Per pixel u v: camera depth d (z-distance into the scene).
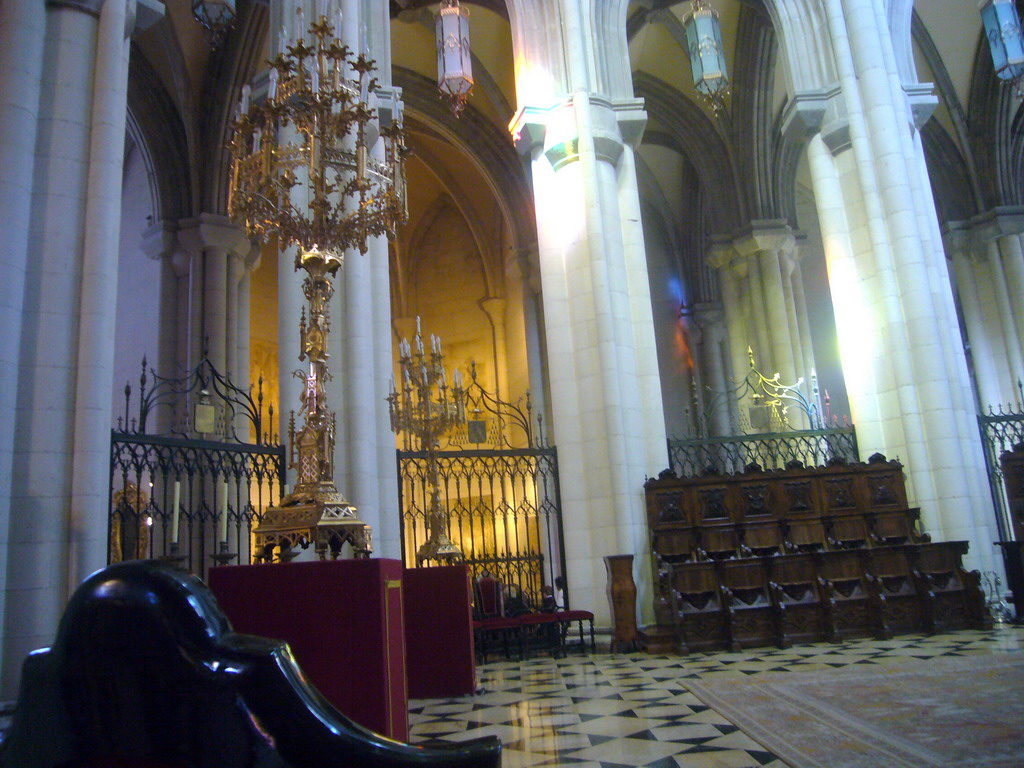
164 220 17.84
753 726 5.99
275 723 0.97
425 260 26.36
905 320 13.36
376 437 10.75
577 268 13.27
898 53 15.00
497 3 17.39
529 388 21.62
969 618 11.12
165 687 0.94
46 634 6.82
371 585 4.82
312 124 6.70
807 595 10.95
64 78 7.87
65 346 7.41
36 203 7.56
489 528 21.91
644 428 12.97
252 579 4.79
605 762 5.32
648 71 21.12
